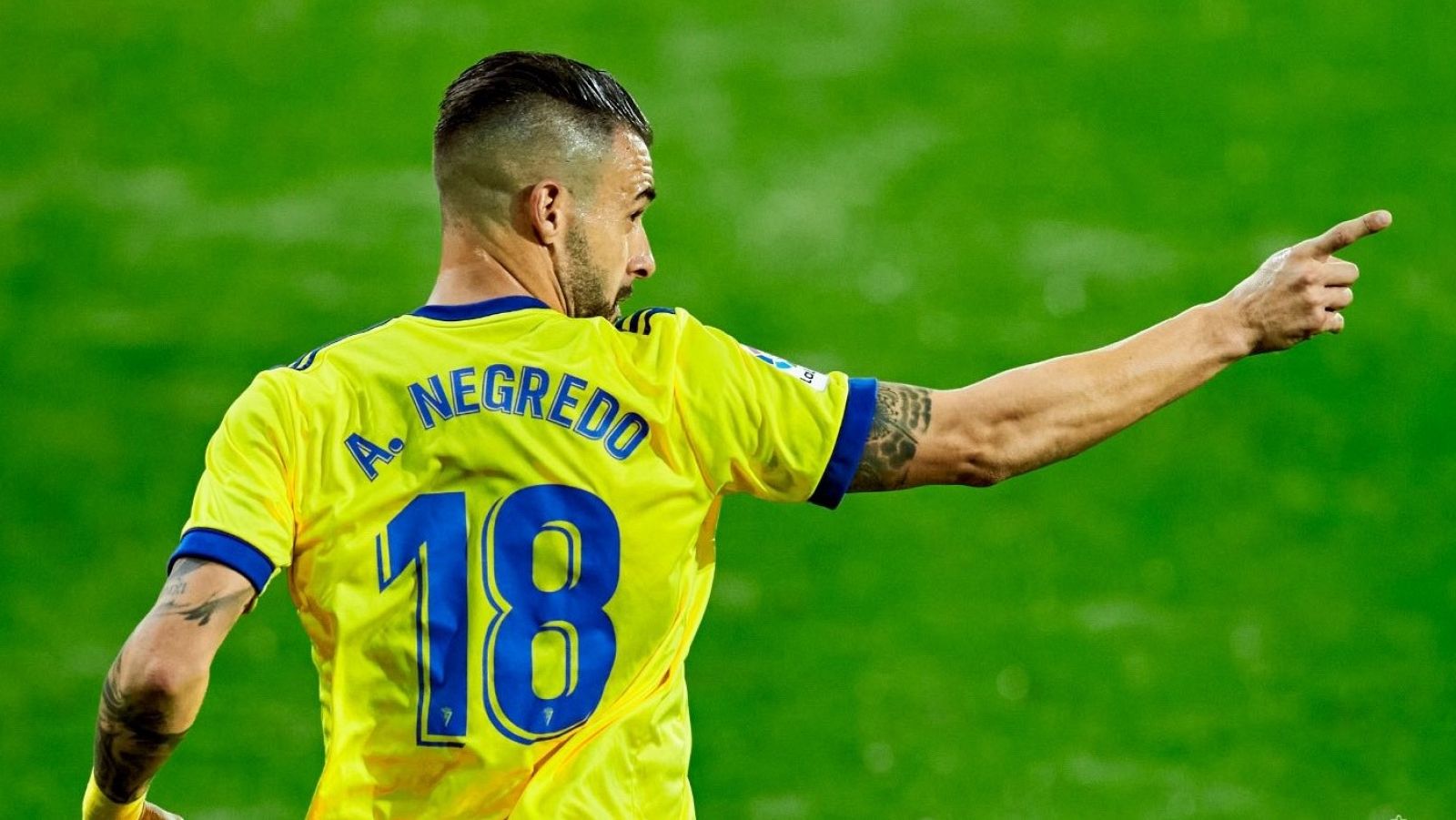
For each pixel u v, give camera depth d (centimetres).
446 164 1043
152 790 2673
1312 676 2998
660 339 1016
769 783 2686
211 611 935
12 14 5641
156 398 3981
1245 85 5247
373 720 984
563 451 990
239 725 2864
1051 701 2927
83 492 3650
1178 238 4600
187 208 4772
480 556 983
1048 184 4844
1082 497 3569
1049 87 5269
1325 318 1014
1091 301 4312
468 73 1052
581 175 1038
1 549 3456
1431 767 2752
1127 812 2620
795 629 3136
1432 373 3966
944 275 4422
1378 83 5247
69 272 4475
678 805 1021
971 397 1009
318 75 5388
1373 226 1013
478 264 1040
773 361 1025
